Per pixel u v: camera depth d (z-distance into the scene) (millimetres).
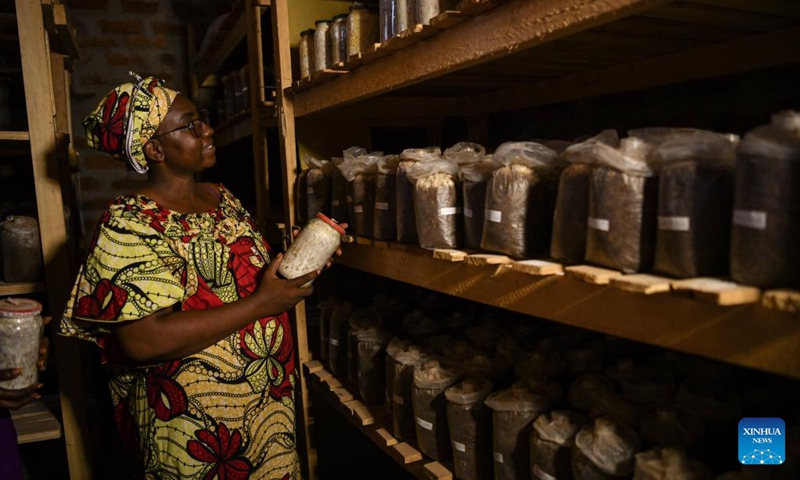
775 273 712
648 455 1037
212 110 4441
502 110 2389
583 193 997
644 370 1366
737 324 763
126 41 4199
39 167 2123
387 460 2623
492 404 1337
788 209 698
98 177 4141
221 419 1549
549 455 1188
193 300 1507
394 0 1554
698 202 806
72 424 2268
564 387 1515
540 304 1099
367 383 1928
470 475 1439
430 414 1538
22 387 1750
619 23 1208
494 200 1156
